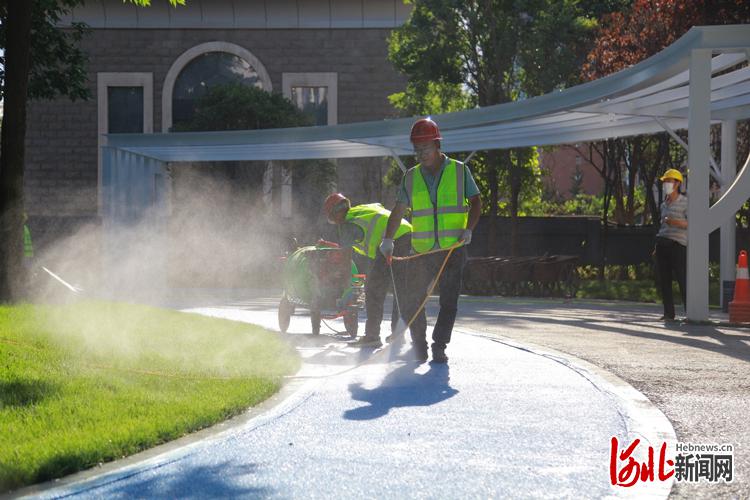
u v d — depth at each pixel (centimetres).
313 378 729
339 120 3978
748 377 742
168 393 610
